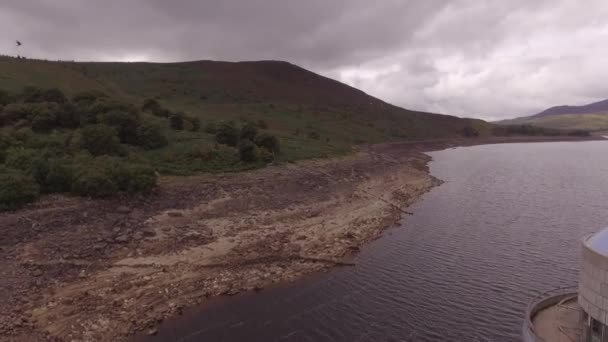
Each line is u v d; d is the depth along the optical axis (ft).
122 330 84.79
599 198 215.31
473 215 181.68
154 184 155.94
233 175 193.57
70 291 94.73
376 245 141.18
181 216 141.90
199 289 102.58
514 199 214.90
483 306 97.55
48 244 110.22
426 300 100.58
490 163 383.45
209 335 84.94
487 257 129.29
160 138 207.41
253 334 85.61
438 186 255.70
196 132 251.80
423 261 126.00
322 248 132.57
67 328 83.35
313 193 192.65
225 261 116.57
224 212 151.84
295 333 86.02
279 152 253.85
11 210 124.06
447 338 84.53
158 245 119.85
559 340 55.42
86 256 108.78
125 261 110.01
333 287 107.55
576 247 138.00
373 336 85.15
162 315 91.15
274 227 146.10
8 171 137.08
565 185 257.14
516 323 90.02
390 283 110.22
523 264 123.13
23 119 191.93
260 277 111.14
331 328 88.07
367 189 221.05
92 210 131.95
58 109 198.49
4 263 99.81
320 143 337.93
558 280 111.65
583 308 54.49
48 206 130.41
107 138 176.76
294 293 103.91
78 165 149.48
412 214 183.62
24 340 78.74
